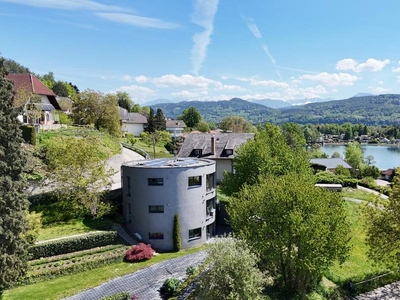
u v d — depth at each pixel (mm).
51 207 37406
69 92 138125
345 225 25781
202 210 39094
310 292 26422
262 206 26953
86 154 37625
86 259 30672
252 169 41688
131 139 87750
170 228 37094
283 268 26188
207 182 41094
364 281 29078
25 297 24828
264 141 46000
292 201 25547
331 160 87562
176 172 37125
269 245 25297
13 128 25734
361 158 98938
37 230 30328
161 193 36906
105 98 75812
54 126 57781
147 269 30344
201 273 25219
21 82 58250
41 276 27641
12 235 23844
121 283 27656
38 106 55312
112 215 39719
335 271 31234
